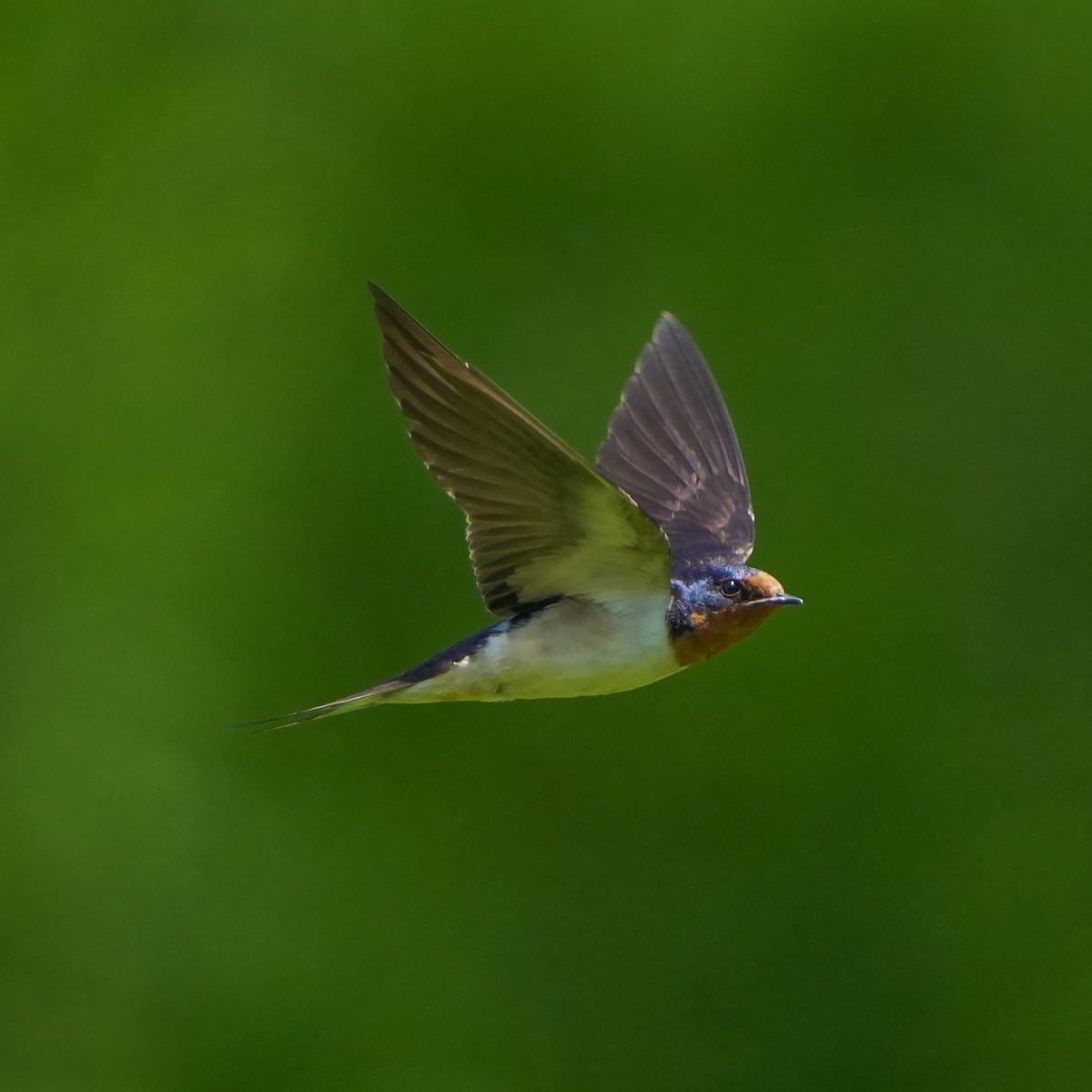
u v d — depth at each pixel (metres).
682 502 12.13
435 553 21.88
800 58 23.58
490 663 10.27
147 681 21.89
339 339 23.19
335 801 21.33
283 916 20.88
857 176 23.39
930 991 20.78
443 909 20.83
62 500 23.00
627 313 22.95
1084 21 23.56
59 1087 20.30
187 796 21.39
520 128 23.48
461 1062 20.33
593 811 21.06
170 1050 20.44
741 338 22.95
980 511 22.42
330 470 22.61
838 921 20.83
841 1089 20.34
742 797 21.14
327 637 21.89
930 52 23.53
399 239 23.39
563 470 9.28
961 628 22.00
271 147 24.02
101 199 24.14
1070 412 22.70
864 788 21.36
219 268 23.62
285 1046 20.39
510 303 23.06
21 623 22.52
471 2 23.78
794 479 22.48
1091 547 22.36
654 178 23.33
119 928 20.92
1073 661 22.05
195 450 22.95
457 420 9.15
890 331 22.97
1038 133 23.44
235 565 22.22
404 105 23.75
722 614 10.49
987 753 21.58
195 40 24.67
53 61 24.70
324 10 24.19
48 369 23.52
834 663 21.73
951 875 21.17
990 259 23.16
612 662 10.31
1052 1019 20.73
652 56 23.53
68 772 21.69
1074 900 21.06
